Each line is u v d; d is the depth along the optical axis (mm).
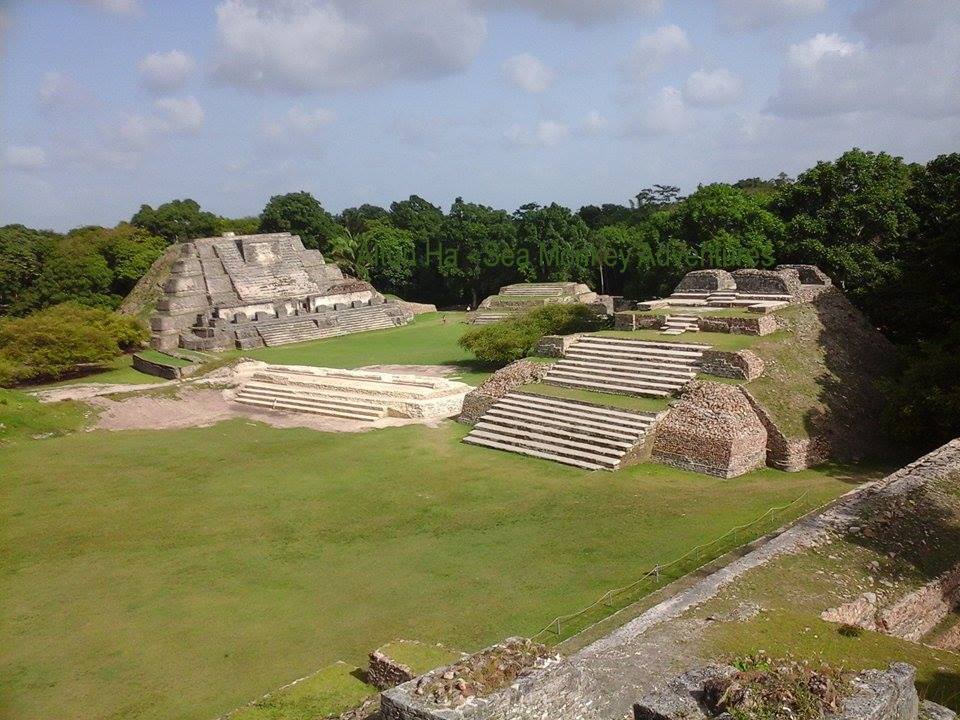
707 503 20844
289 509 22000
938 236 31203
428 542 19188
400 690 8484
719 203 50188
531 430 27516
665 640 11219
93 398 35500
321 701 11562
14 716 12148
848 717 7777
